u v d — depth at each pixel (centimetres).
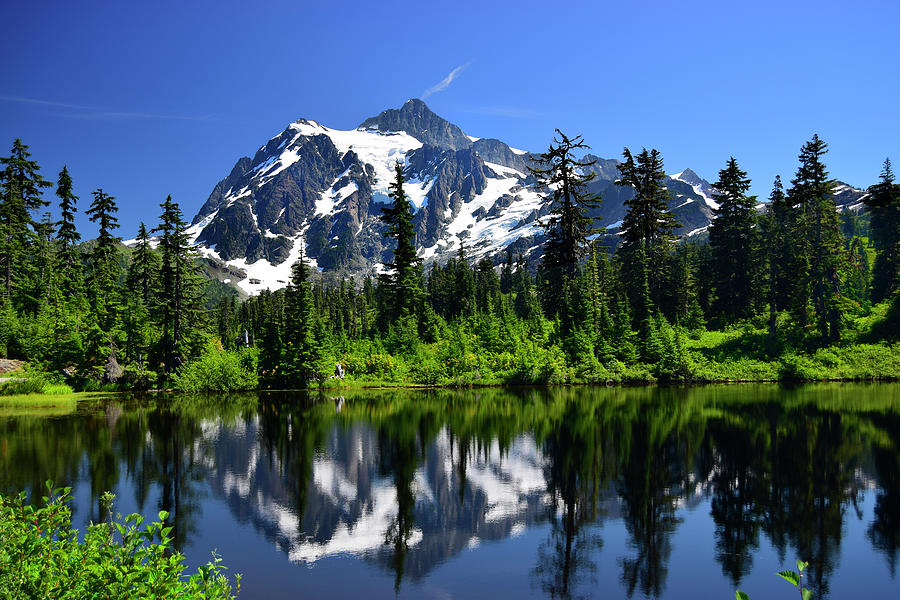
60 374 4609
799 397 3506
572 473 1736
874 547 1124
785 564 1053
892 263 6116
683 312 6175
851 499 1420
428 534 1237
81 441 2305
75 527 1239
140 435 2453
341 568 1059
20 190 5862
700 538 1191
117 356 4984
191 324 5391
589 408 3178
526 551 1139
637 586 976
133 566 508
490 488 1591
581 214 5488
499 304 7869
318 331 5325
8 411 3306
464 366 5012
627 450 2030
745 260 6250
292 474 1761
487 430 2514
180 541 1197
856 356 4834
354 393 4456
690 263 7119
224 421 2867
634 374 4722
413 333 5778
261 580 999
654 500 1453
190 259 5203
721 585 976
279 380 5072
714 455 1919
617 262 6950
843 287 6397
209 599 552
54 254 6100
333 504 1457
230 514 1374
